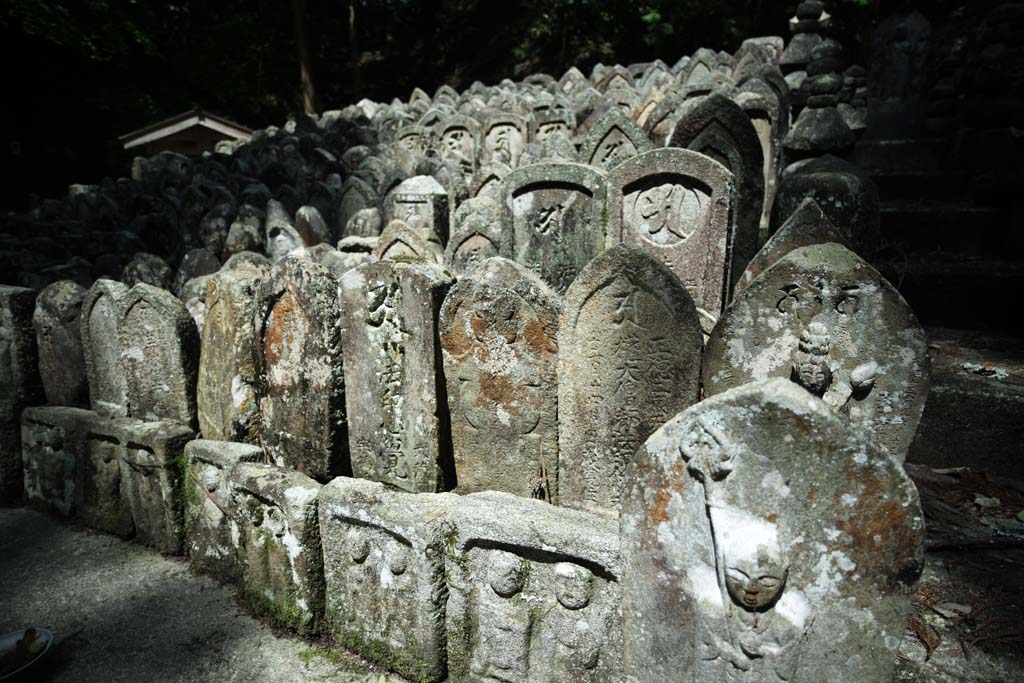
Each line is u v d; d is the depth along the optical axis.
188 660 2.75
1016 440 3.11
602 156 6.42
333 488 2.75
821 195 3.66
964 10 7.45
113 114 17.08
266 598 2.96
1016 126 4.85
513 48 20.95
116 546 3.63
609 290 2.74
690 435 1.83
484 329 2.97
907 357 2.35
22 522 3.94
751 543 1.76
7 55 14.17
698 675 1.94
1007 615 2.39
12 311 3.99
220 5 21.88
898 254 4.61
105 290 3.64
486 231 4.98
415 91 15.38
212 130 15.41
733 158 4.63
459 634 2.50
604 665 2.24
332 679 2.61
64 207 8.02
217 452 3.19
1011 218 4.42
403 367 3.13
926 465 3.34
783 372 2.53
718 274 4.03
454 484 3.31
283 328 3.28
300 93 23.42
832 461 1.70
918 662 2.25
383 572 2.61
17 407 4.10
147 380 3.64
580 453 2.95
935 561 2.69
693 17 16.88
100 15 15.02
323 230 6.37
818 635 1.80
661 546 1.95
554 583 2.28
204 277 4.27
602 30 19.41
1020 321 3.98
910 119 7.52
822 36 9.16
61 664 2.74
